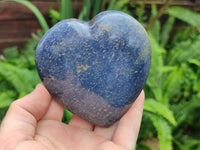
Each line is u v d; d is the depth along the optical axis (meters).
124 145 0.14
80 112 0.14
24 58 0.36
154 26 0.42
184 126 0.33
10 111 0.13
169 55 0.41
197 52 0.38
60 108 0.16
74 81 0.13
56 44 0.13
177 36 0.48
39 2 0.40
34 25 0.42
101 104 0.14
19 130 0.12
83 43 0.13
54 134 0.14
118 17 0.13
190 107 0.30
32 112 0.14
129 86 0.13
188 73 0.35
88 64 0.13
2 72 0.28
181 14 0.44
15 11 0.39
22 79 0.28
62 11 0.35
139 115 0.15
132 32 0.13
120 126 0.15
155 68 0.32
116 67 0.13
